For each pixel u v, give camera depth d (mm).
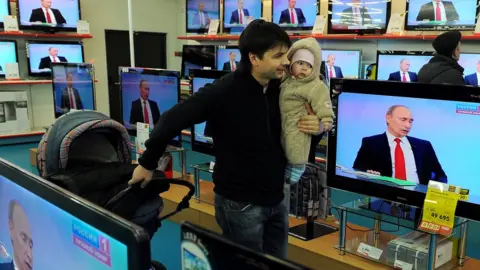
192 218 3314
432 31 5262
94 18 8266
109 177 1890
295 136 1767
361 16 5652
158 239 3170
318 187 2863
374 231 2572
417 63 5086
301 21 6270
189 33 8203
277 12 6523
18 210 991
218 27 7391
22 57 7508
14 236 1045
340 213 2422
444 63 3459
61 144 1911
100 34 8398
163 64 9422
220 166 1789
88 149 2162
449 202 1960
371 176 2262
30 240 963
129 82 3850
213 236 642
